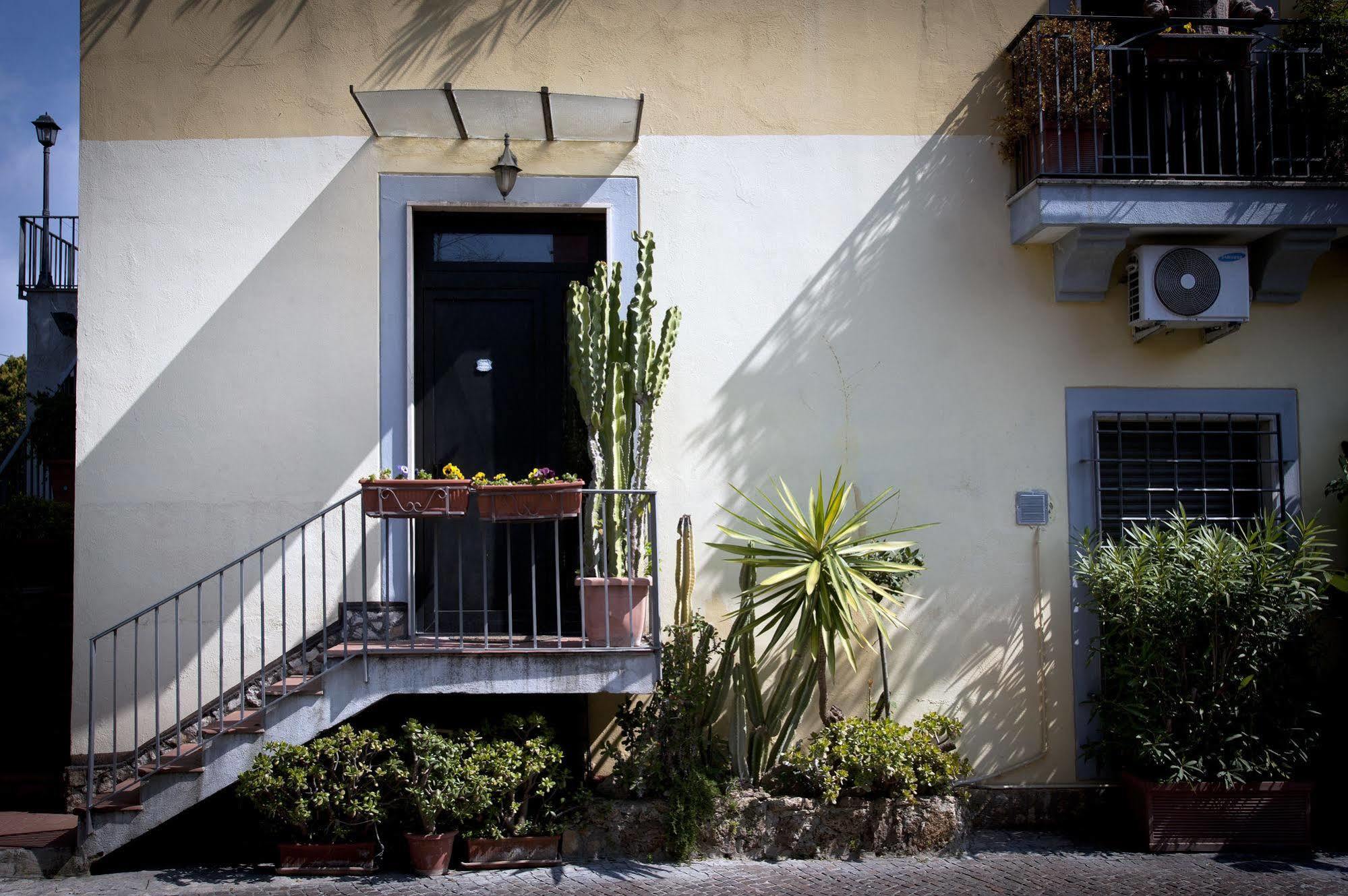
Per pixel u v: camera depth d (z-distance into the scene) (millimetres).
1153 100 6219
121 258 5910
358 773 4914
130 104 5973
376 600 5855
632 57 6199
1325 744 6023
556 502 5105
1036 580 6133
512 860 5078
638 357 5508
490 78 6125
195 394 5879
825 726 5684
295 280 5953
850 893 4777
